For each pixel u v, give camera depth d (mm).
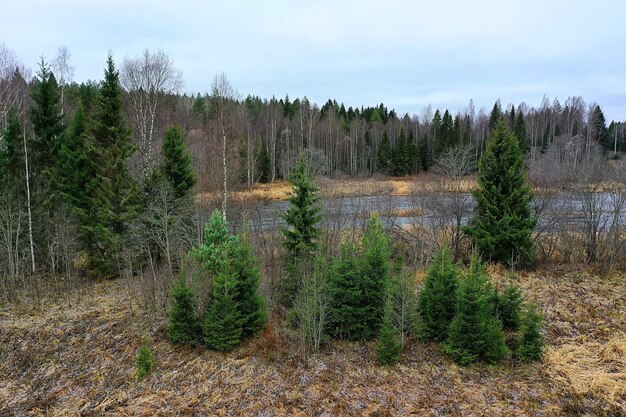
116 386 15016
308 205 20891
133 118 33344
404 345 16844
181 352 16750
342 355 16328
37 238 26797
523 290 22969
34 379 16016
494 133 27094
